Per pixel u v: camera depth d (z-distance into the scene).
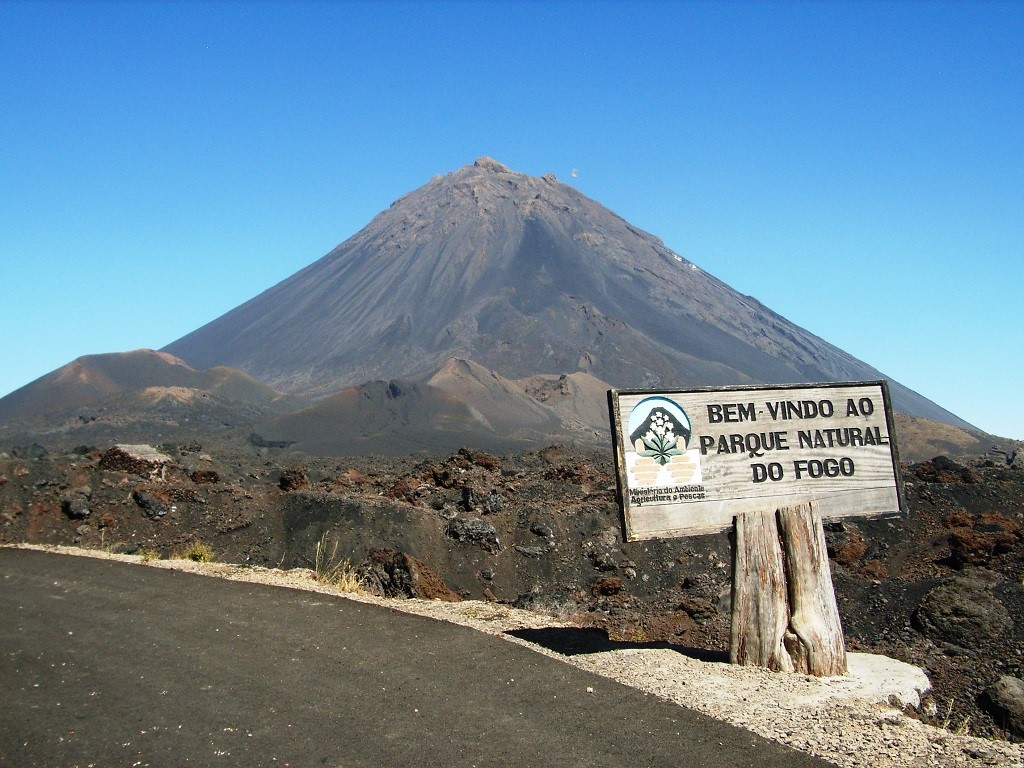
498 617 11.89
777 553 9.85
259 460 55.91
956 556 20.77
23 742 7.00
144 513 26.86
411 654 9.42
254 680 8.55
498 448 123.56
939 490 25.22
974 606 16.19
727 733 7.27
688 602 17.67
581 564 25.52
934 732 7.59
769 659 9.63
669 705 7.92
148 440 117.81
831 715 7.89
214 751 6.84
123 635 10.24
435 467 33.78
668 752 6.86
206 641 9.95
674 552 25.30
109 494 27.27
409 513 27.03
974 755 6.95
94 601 12.06
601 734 7.21
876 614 17.11
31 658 9.32
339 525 26.47
